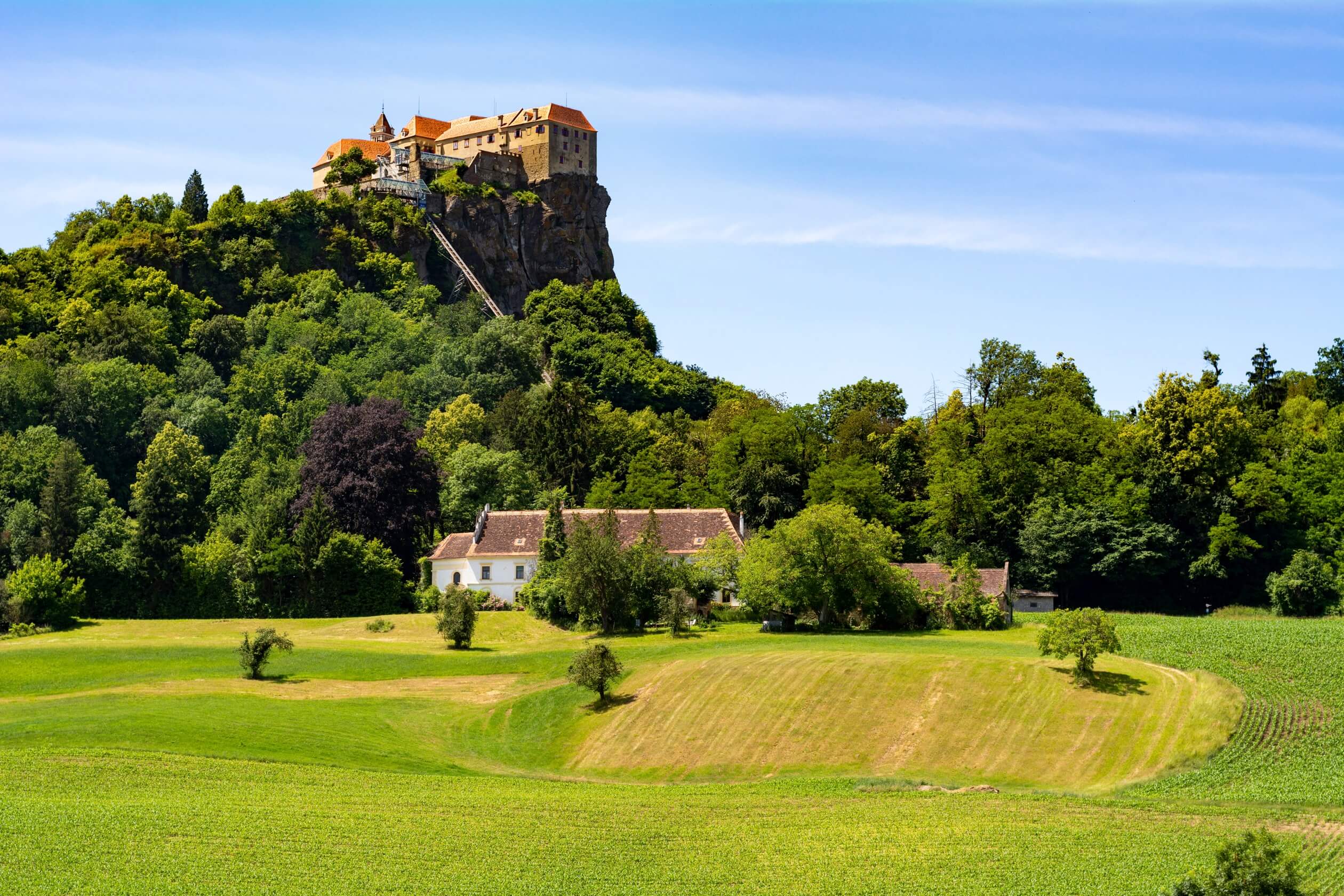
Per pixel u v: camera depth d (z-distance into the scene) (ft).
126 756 231.50
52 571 397.39
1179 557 438.40
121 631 391.04
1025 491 470.39
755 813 213.25
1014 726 256.11
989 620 370.73
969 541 465.06
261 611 439.63
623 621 376.07
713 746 258.57
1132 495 447.42
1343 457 456.45
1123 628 330.34
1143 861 185.16
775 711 270.05
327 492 475.31
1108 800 215.72
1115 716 257.14
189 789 215.72
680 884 181.78
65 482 453.99
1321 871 178.09
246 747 245.45
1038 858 187.73
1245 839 157.79
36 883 172.24
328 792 219.20
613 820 209.26
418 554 474.49
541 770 256.32
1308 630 315.78
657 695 287.28
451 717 290.97
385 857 188.85
